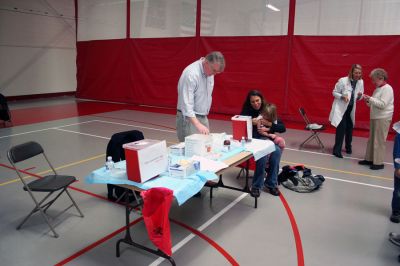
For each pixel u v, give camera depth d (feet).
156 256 8.73
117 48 36.06
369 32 23.93
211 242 9.44
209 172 8.61
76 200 12.06
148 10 33.37
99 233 9.86
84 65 39.37
